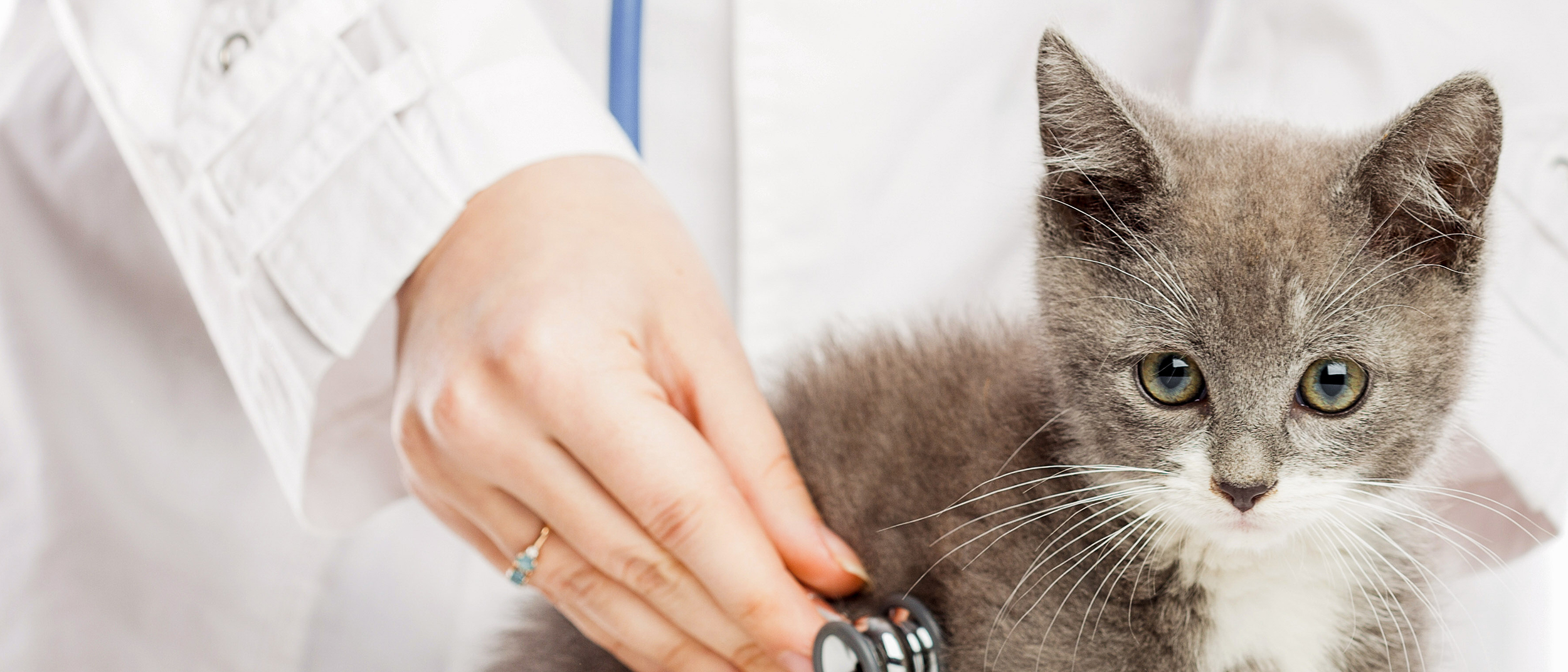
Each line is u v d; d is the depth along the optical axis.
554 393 0.44
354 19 0.49
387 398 0.53
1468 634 0.50
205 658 0.58
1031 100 0.58
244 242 0.48
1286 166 0.46
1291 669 0.45
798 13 0.56
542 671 0.51
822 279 0.56
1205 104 0.55
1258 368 0.44
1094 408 0.46
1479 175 0.44
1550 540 0.51
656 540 0.44
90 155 0.58
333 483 0.53
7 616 0.57
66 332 0.58
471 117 0.48
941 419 0.48
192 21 0.50
